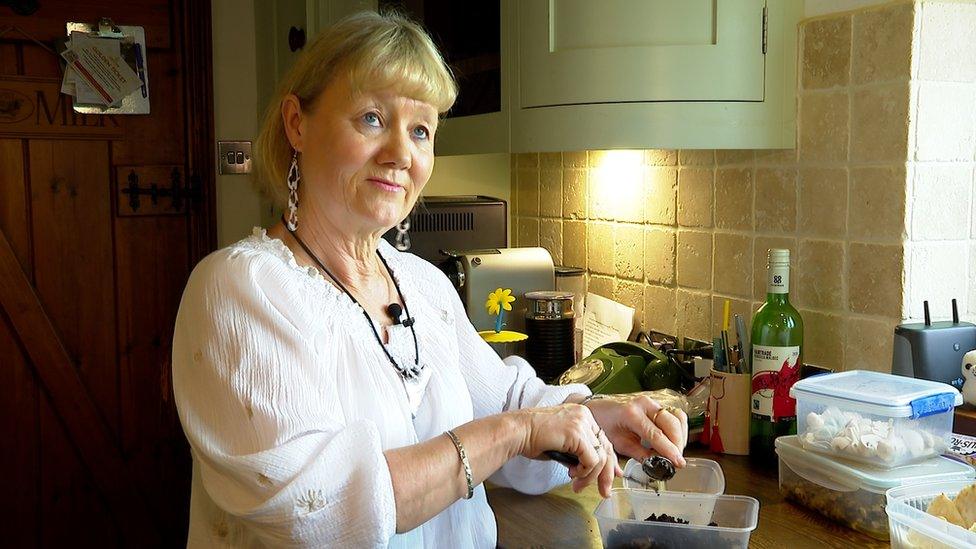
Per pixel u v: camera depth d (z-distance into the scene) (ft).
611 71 5.60
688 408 5.24
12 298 8.98
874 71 5.17
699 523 3.80
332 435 3.32
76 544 9.48
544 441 3.65
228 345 3.35
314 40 3.86
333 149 3.78
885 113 5.13
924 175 5.08
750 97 5.59
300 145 3.92
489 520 4.15
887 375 4.56
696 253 6.61
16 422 9.15
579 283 7.72
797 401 4.51
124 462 9.54
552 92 5.84
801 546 3.92
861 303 5.36
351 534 3.16
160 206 9.38
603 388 5.84
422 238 7.77
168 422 9.64
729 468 4.96
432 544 3.96
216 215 9.54
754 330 5.04
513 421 3.62
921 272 5.14
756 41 5.55
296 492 3.09
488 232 8.04
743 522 3.76
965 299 5.29
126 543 9.64
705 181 6.48
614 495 3.87
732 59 5.52
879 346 5.27
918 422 4.12
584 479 3.78
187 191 9.42
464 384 4.33
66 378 9.25
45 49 8.84
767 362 4.96
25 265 9.00
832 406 4.29
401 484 3.28
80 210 9.13
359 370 3.71
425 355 4.16
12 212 8.90
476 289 7.14
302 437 3.24
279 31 8.55
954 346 4.84
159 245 9.44
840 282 5.49
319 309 3.67
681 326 6.81
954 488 3.79
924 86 5.01
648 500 3.85
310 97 3.84
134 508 9.63
